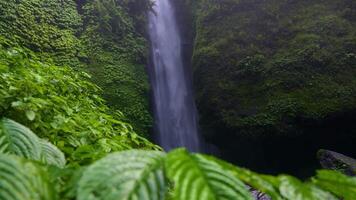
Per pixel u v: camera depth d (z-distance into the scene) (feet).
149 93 45.78
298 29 41.91
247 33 43.78
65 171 3.39
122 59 43.42
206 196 2.26
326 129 37.14
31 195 2.37
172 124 48.24
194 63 45.24
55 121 9.37
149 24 52.34
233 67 42.24
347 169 27.14
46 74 14.20
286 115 37.27
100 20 43.86
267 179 2.64
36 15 39.11
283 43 41.93
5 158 2.53
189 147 48.91
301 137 37.88
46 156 4.59
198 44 45.98
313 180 3.12
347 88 36.78
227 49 43.32
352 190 2.92
